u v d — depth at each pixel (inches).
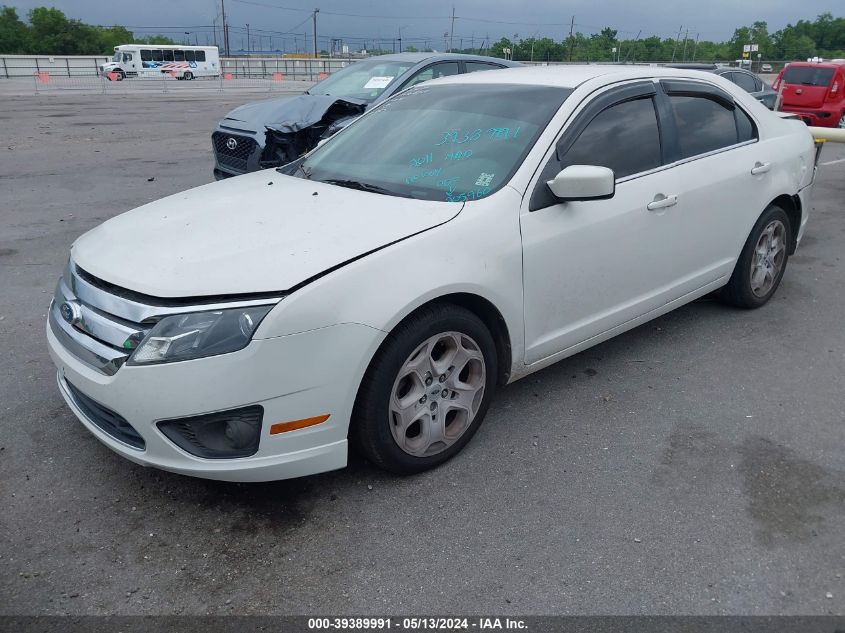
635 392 158.7
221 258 111.7
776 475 128.3
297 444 109.7
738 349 181.0
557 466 130.6
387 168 147.9
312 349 106.3
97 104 931.3
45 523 114.4
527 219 132.6
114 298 109.0
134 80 1844.2
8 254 256.4
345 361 108.9
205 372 102.7
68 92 1213.7
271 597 99.7
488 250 126.0
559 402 154.0
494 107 152.9
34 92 1193.4
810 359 175.8
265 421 106.5
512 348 135.4
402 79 339.0
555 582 102.6
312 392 107.8
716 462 132.2
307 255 111.7
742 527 114.3
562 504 119.9
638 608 98.0
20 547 108.9
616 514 117.3
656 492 123.2
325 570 104.7
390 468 123.3
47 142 549.0
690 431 142.8
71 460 131.5
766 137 193.9
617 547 109.7
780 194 194.4
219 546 109.5
